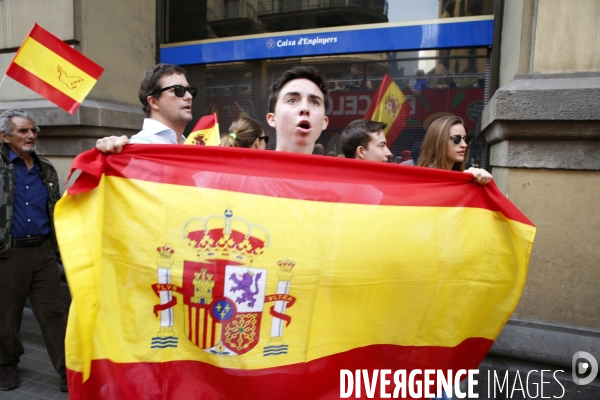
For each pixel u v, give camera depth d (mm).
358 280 1573
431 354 1668
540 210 2500
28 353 3484
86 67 2598
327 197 1596
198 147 1583
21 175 2920
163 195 1542
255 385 1513
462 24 3756
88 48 4047
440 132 2420
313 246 1552
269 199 1563
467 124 3887
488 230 1709
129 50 4496
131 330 1516
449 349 1678
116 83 4359
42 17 4109
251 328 1519
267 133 4594
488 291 1691
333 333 1568
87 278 1465
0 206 2799
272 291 1527
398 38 3971
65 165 4160
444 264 1645
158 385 1509
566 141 2402
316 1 4293
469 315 1688
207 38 4762
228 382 1515
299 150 1721
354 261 1569
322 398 1573
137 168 1566
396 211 1626
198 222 1525
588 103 2275
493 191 1699
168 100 2346
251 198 1556
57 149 4141
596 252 2404
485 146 3838
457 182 1707
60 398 2883
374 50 4066
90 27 4055
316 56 4328
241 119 3162
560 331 2459
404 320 1636
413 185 1666
